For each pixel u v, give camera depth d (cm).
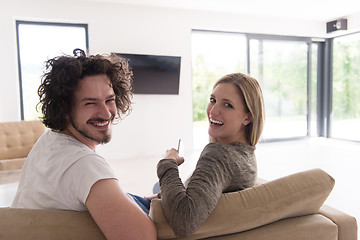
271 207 84
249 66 587
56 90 79
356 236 96
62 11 445
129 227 66
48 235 69
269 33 588
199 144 617
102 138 85
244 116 99
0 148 334
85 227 70
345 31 588
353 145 568
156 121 509
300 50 631
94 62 83
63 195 74
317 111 671
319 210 102
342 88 626
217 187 80
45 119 84
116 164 437
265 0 471
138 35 487
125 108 107
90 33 462
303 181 91
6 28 422
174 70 501
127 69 104
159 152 513
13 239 67
